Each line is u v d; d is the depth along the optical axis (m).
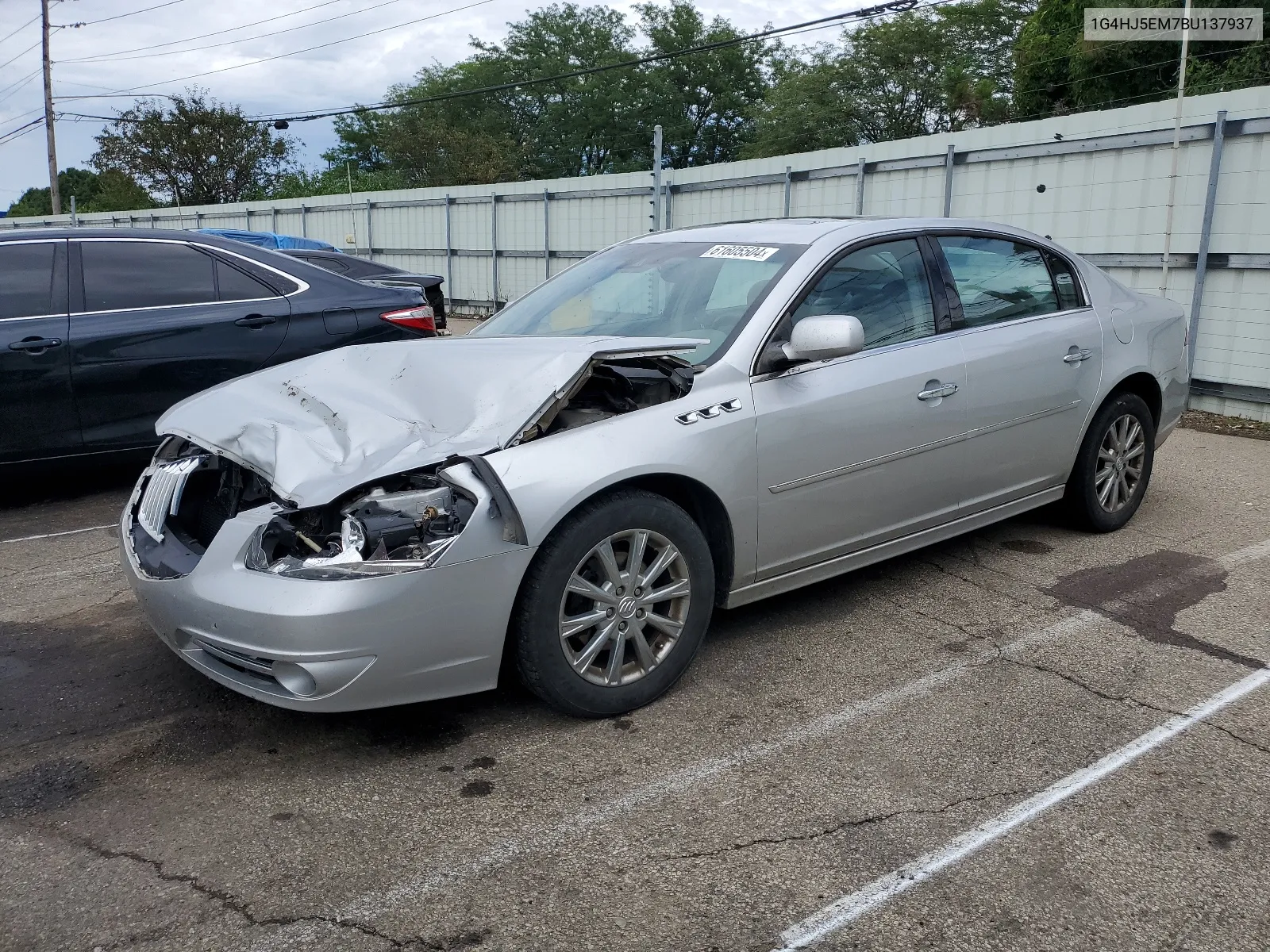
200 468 3.56
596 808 2.86
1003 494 4.63
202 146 47.84
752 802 2.88
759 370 3.67
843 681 3.65
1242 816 2.80
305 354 6.32
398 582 2.88
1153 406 5.41
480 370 3.41
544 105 62.25
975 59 45.06
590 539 3.18
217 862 2.63
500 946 2.31
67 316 5.79
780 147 46.59
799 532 3.81
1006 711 3.41
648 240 4.76
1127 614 4.23
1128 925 2.37
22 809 2.88
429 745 3.22
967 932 2.35
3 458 5.70
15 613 4.38
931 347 4.20
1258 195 8.44
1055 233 9.96
